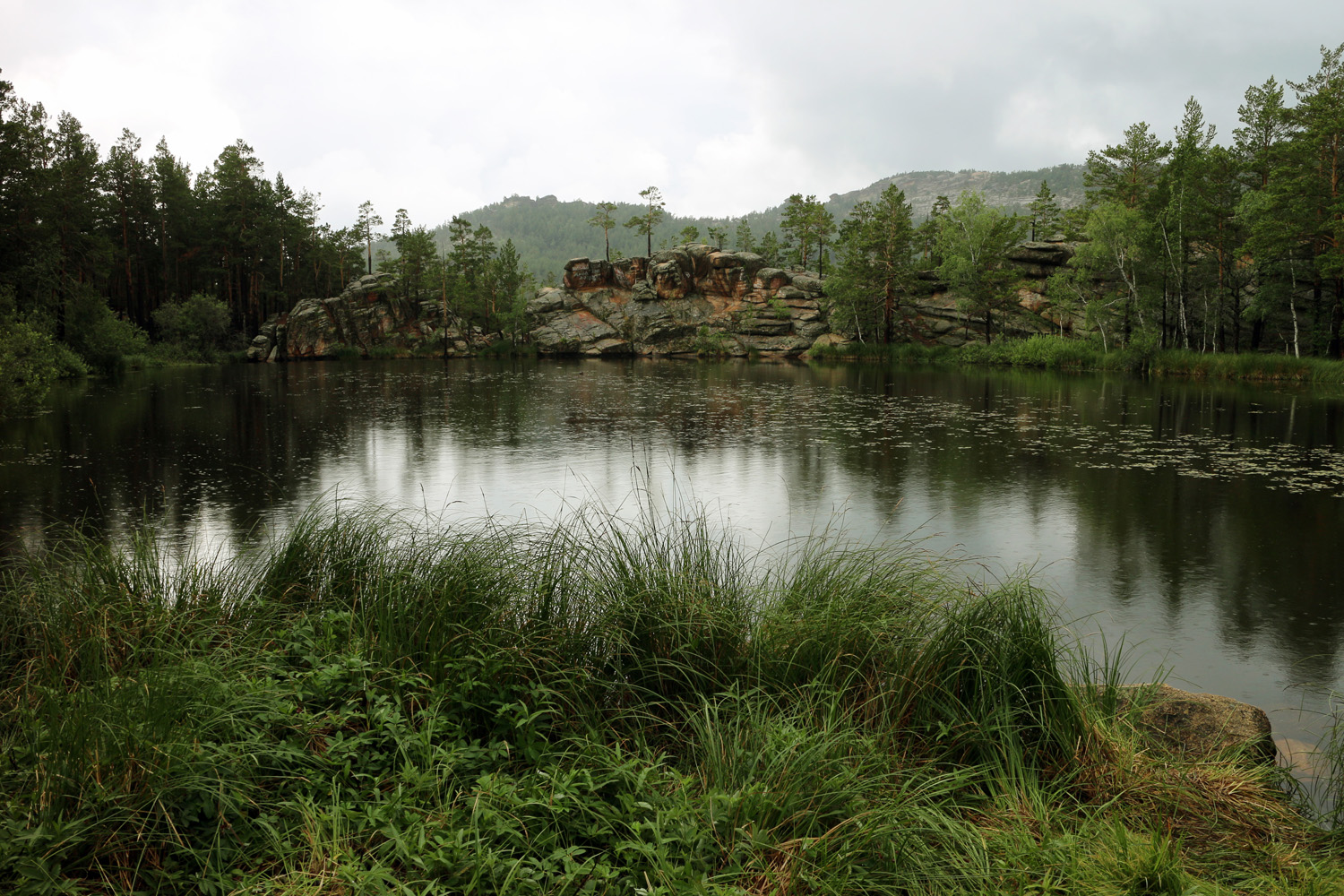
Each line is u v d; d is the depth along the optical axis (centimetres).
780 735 290
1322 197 3375
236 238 6203
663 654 371
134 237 5900
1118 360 4044
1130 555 832
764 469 1335
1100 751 337
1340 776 359
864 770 292
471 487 1169
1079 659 498
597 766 282
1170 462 1388
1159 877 242
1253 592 711
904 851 249
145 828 230
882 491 1148
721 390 3166
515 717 309
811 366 5325
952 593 411
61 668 323
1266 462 1385
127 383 3372
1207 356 3606
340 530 510
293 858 228
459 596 392
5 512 1009
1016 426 1922
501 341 7462
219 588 445
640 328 6938
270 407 2422
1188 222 3681
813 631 382
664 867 217
